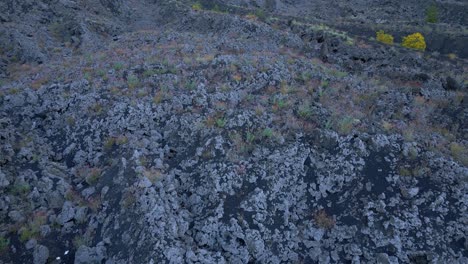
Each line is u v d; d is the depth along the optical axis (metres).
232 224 13.05
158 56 26.97
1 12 38.34
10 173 15.16
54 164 16.30
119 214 13.34
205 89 20.86
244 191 14.24
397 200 14.04
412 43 42.66
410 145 15.85
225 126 16.92
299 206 14.38
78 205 14.33
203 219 13.41
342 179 14.93
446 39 45.44
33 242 12.88
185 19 45.38
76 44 37.69
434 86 29.09
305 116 18.31
